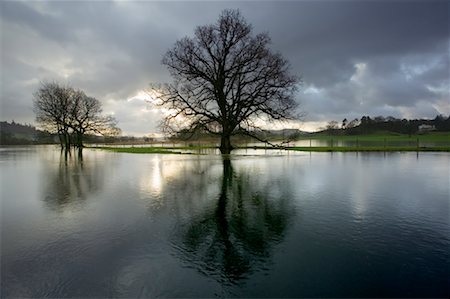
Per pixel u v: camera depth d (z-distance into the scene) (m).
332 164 22.00
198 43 33.97
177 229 7.32
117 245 6.34
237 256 5.78
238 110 33.28
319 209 9.02
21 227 7.52
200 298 4.43
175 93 34.38
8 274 5.13
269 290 4.60
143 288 4.70
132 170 19.45
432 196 10.70
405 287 4.63
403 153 33.50
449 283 4.74
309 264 5.42
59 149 66.50
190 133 34.62
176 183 13.92
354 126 151.25
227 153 34.84
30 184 14.06
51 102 63.41
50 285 4.80
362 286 4.67
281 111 32.78
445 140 80.25
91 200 10.45
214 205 9.62
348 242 6.41
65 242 6.51
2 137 110.62
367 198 10.46
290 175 16.22
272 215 8.43
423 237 6.66
